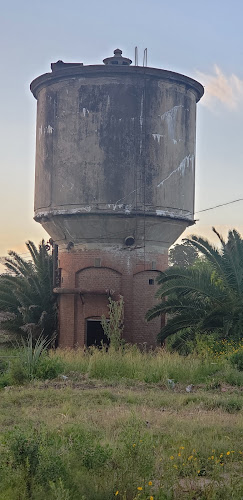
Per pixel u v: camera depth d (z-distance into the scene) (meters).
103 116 28.03
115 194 27.78
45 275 32.06
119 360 21.05
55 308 31.45
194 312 25.45
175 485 7.91
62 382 18.78
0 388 18.23
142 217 27.98
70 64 29.73
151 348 28.73
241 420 12.02
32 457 8.11
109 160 27.88
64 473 7.92
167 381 18.28
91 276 29.17
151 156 28.17
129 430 9.60
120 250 28.92
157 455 9.07
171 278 25.97
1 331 31.78
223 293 24.94
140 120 28.16
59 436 9.73
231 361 20.42
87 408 13.97
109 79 28.12
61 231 29.33
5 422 12.47
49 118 29.14
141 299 29.06
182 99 29.48
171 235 29.64
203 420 12.15
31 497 7.44
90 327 33.03
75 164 28.17
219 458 9.21
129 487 7.53
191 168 30.09
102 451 8.60
